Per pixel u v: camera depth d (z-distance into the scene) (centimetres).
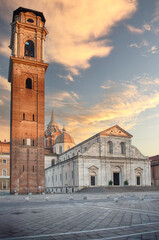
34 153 6725
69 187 8362
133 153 8612
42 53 7556
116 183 8175
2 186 9644
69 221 1795
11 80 7775
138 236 1293
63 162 9244
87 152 7894
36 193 6494
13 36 7669
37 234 1371
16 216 2084
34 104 7100
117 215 2067
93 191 6994
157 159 10019
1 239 1256
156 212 2253
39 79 7300
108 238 1255
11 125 6800
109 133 8319
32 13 7662
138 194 5641
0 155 9869
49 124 15575
